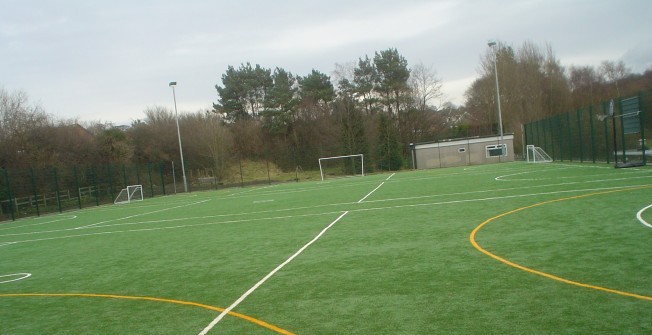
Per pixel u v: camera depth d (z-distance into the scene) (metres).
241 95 63.62
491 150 43.47
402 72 59.41
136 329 5.19
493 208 12.05
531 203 12.27
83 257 10.66
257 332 4.70
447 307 4.93
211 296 6.24
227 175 52.19
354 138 48.06
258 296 6.01
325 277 6.67
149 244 11.62
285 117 57.78
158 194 40.00
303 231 11.25
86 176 32.06
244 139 57.38
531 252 7.00
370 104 59.78
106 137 43.53
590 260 6.22
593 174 18.69
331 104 58.69
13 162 34.59
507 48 53.81
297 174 47.69
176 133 51.81
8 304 6.91
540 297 4.96
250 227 12.96
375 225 11.16
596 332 3.98
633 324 4.08
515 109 51.59
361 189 23.39
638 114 19.41
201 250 9.98
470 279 5.88
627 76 57.28
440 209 12.86
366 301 5.38
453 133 59.31
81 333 5.27
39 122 37.53
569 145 28.73
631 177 16.11
